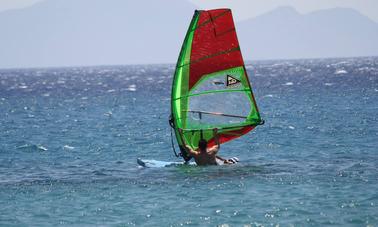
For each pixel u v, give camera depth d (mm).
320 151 112125
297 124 154500
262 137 133250
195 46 96312
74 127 167500
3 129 166375
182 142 97750
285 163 99750
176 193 79250
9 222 68438
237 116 97625
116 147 127250
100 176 93125
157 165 98500
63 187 85312
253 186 81688
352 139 125500
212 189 80750
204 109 97562
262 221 66750
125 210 72312
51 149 126000
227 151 116438
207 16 95625
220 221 67250
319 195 76000
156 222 67500
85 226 66625
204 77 97062
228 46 96625
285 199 74750
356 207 70438
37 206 74938
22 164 107875
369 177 85312
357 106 196875
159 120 179500
